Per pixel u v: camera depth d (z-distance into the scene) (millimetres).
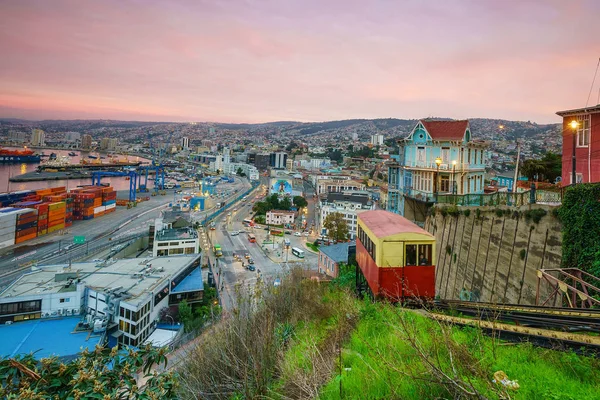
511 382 5523
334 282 26766
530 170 45281
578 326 9328
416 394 6234
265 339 9891
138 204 161500
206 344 10836
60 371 5824
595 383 6457
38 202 107625
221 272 77250
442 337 7891
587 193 14750
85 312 44156
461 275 23562
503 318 11125
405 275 15734
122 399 6012
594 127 23781
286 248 96812
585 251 14469
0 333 38531
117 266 55906
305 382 7688
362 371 7926
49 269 53312
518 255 18219
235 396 8430
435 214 28422
